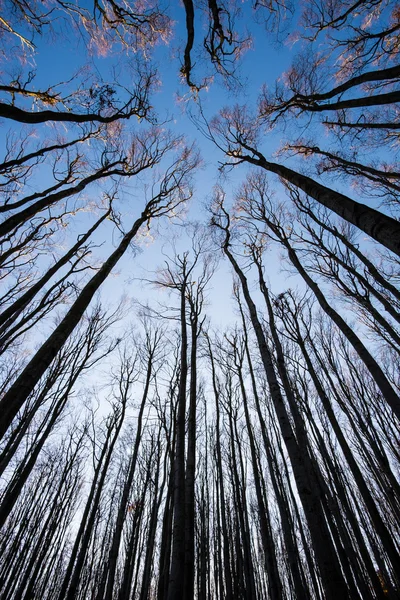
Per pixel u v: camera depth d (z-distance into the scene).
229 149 9.09
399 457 10.59
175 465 5.96
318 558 3.60
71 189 7.80
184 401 7.00
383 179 9.09
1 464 8.95
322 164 10.66
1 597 12.50
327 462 9.75
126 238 7.33
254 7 6.28
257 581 16.98
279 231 10.49
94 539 16.98
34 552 12.84
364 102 5.79
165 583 7.89
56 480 16.30
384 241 2.50
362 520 11.81
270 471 9.91
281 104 8.86
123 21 6.79
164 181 10.13
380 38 7.02
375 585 7.04
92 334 12.56
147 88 8.55
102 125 9.73
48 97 7.32
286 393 6.77
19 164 8.10
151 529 11.38
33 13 6.28
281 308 11.09
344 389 11.38
